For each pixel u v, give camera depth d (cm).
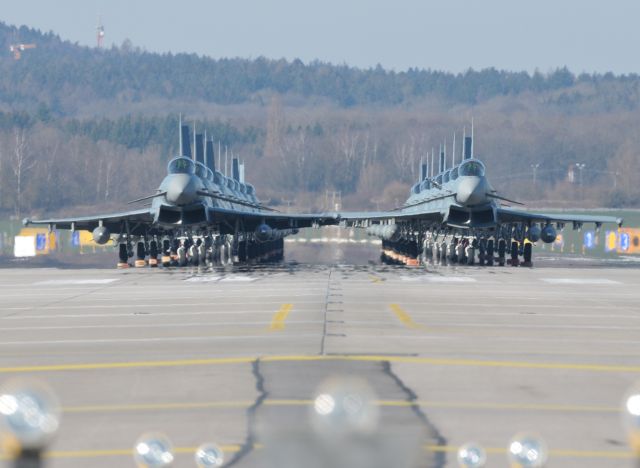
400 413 4306
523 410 4400
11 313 9850
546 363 6025
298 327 8138
